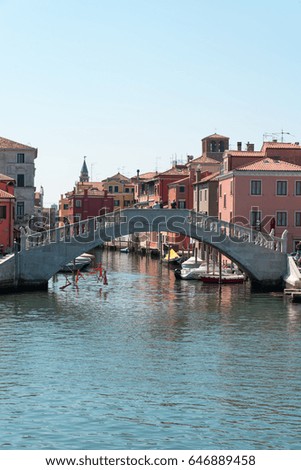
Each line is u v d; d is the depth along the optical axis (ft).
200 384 99.09
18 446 75.10
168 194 377.71
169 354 117.80
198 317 154.92
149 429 80.28
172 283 229.86
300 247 237.86
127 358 114.73
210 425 81.87
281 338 131.03
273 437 78.28
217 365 110.11
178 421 83.20
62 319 151.64
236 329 139.95
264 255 196.95
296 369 107.76
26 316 154.20
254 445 75.87
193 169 353.31
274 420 83.92
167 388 96.94
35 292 190.29
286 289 185.68
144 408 87.92
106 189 536.83
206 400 91.50
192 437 78.02
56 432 79.15
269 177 251.19
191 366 109.50
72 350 120.57
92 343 126.52
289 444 76.23
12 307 165.78
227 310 164.45
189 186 353.92
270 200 251.39
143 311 164.35
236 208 250.16
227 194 261.24
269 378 102.47
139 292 203.41
